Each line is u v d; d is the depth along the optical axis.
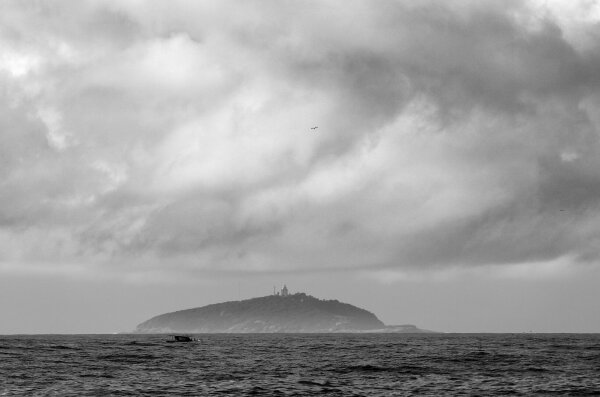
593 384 88.44
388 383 90.62
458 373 103.38
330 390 83.81
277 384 89.81
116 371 107.38
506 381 92.19
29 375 99.88
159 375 101.44
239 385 88.69
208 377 98.81
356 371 107.94
